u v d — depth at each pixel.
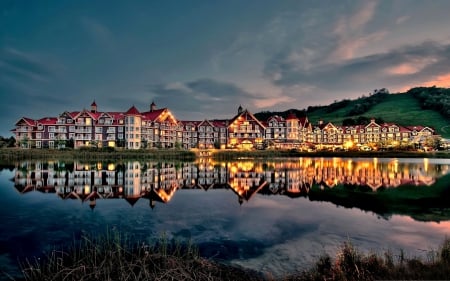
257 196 28.91
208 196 28.66
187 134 130.12
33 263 12.21
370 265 11.04
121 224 18.12
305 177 44.47
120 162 70.50
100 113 114.12
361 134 163.12
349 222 18.88
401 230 17.06
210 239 15.37
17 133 107.56
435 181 39.88
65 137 107.88
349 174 48.66
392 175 46.91
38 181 37.91
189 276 10.23
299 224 18.38
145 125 111.56
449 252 11.76
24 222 18.44
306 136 159.62
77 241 14.89
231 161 79.50
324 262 11.84
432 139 131.88
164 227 17.52
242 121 134.75
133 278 10.19
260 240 15.23
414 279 9.57
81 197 27.59
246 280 10.72
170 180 39.88
